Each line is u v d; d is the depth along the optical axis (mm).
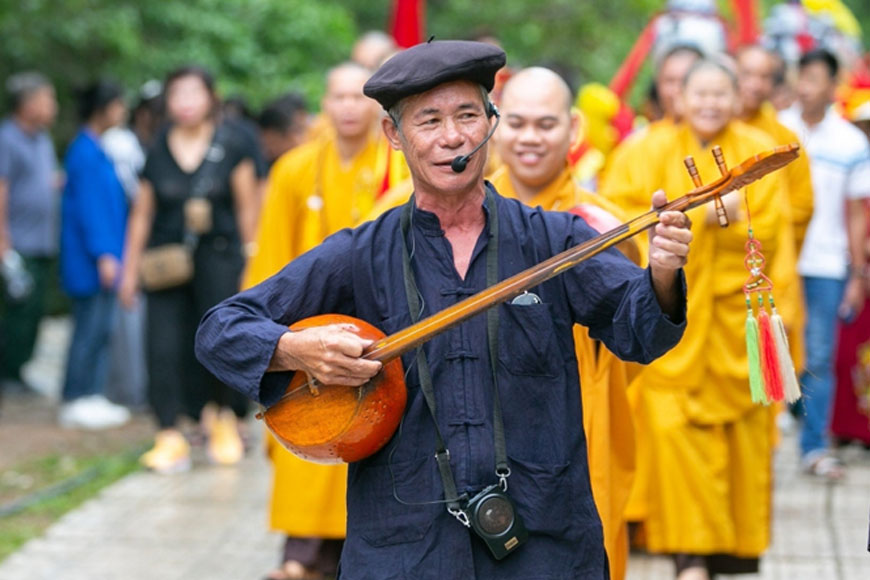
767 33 21391
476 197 6258
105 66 27016
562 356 6160
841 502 13727
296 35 28484
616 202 11148
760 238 10570
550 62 12992
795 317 11844
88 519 13531
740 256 10555
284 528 11062
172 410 15586
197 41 27281
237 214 15555
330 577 11305
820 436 14922
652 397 10523
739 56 13211
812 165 15172
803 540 12414
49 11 25938
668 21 18156
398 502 6023
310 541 11180
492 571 5977
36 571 11914
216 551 12523
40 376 22688
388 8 33781
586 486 6141
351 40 29781
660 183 10969
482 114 6113
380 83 6031
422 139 6066
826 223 15156
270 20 28484
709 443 10453
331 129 11773
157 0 27266
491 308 5941
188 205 15305
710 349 10484
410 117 6086
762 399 5758
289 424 6086
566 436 6098
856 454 16078
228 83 26859
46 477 15305
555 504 6020
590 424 8141
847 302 15555
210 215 15359
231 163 15438
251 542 12797
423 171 6102
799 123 15344
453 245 6242
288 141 18266
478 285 6172
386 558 6016
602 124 16609
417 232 6242
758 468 10625
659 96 14992
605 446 8172
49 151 20297
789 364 5730
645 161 11031
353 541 6125
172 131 15555
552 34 32906
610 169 11422
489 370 6062
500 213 6297
